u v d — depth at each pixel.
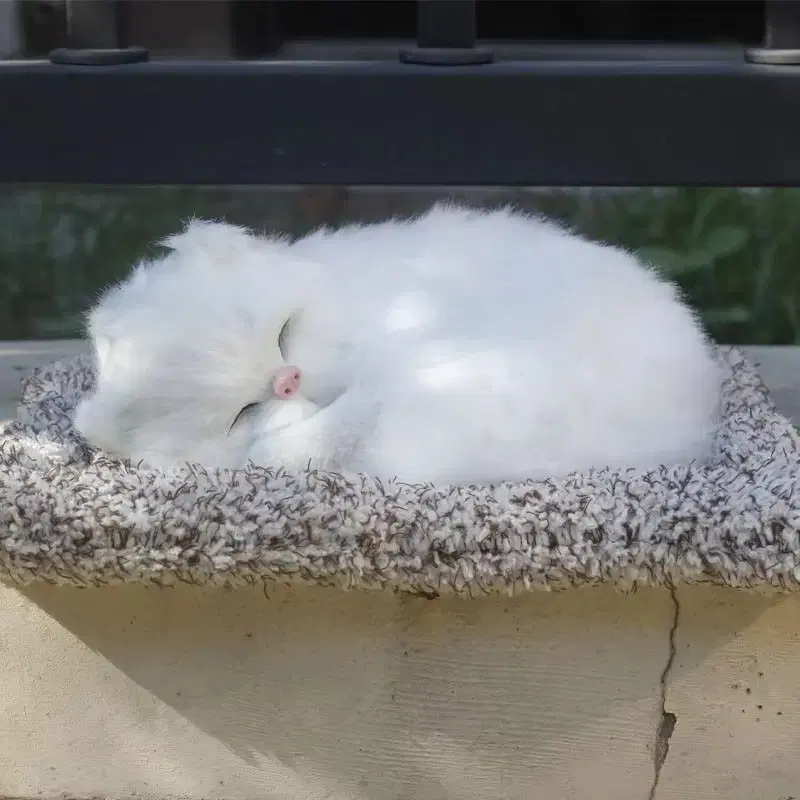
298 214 1.59
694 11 1.71
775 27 1.09
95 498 1.02
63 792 1.16
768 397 1.30
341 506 1.00
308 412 1.05
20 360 1.63
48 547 1.01
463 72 1.08
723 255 2.07
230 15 1.49
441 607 1.05
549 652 1.05
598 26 1.74
